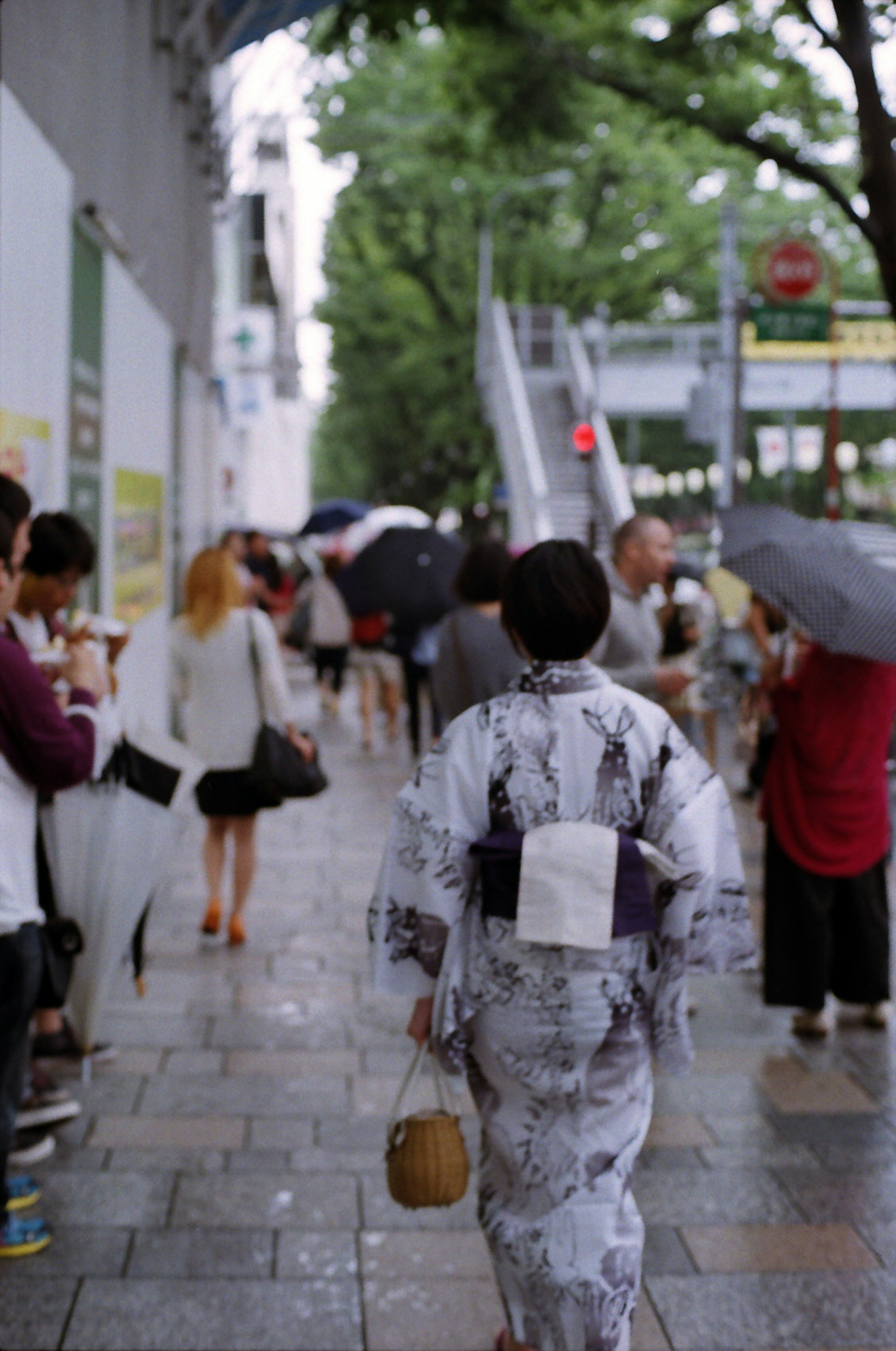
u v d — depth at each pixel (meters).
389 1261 4.54
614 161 42.50
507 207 44.62
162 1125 5.57
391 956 3.38
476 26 14.31
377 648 16.45
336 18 14.05
